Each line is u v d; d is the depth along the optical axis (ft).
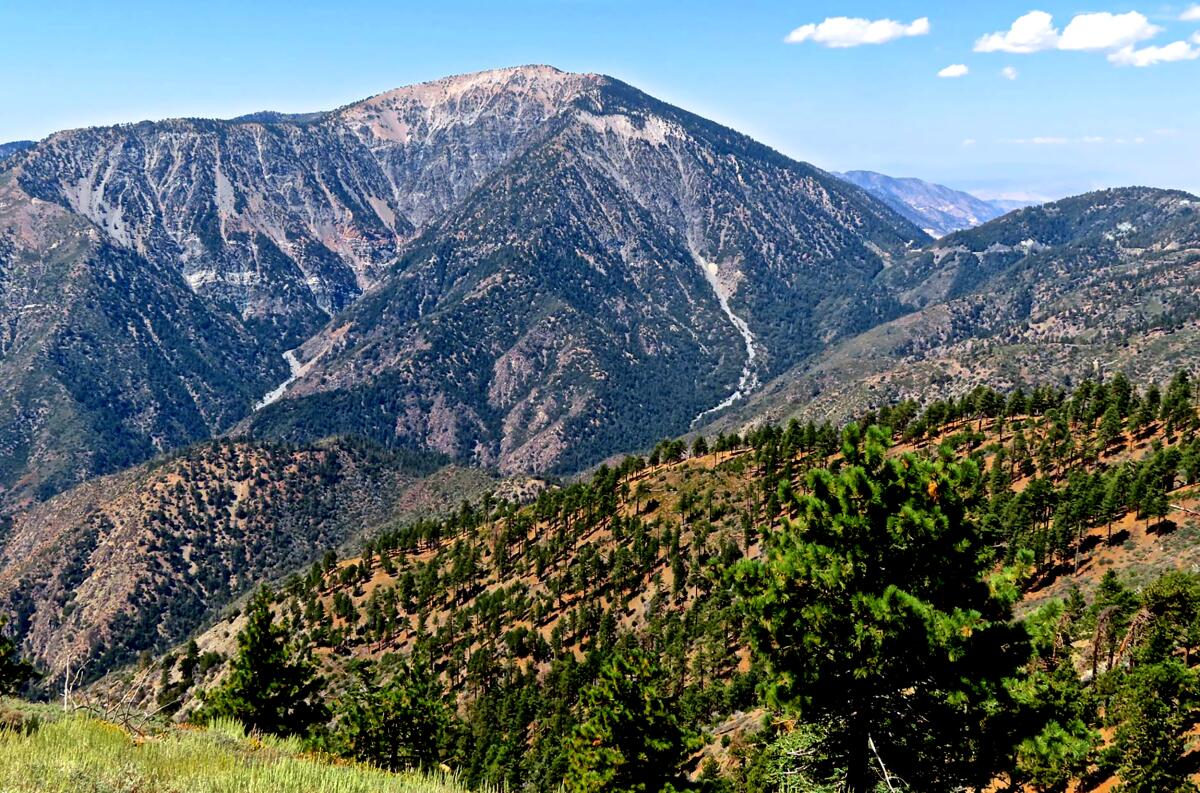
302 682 143.64
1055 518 328.90
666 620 389.80
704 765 188.44
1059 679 120.98
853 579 57.93
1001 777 62.44
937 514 56.49
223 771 49.49
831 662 58.13
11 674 157.07
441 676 420.77
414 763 143.84
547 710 331.77
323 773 53.26
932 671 55.98
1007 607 58.44
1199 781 120.98
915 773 56.49
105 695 82.84
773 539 64.75
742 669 318.24
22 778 42.65
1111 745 129.39
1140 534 313.53
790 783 60.18
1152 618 161.27
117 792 43.60
